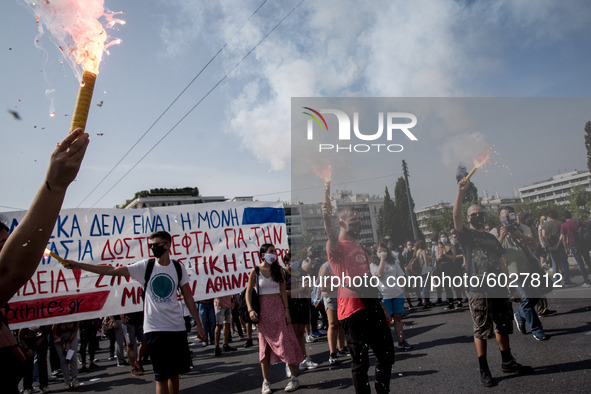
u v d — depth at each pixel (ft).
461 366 14.23
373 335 10.25
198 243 22.34
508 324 12.34
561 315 18.95
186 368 12.26
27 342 19.24
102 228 20.63
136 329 21.63
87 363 27.76
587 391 10.41
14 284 2.95
